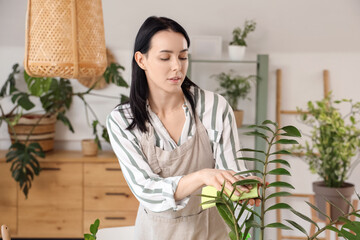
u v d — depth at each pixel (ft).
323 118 10.52
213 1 13.52
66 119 12.92
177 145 5.95
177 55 5.15
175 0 13.55
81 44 5.81
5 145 13.94
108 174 12.44
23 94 12.32
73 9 5.71
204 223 6.07
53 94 12.80
